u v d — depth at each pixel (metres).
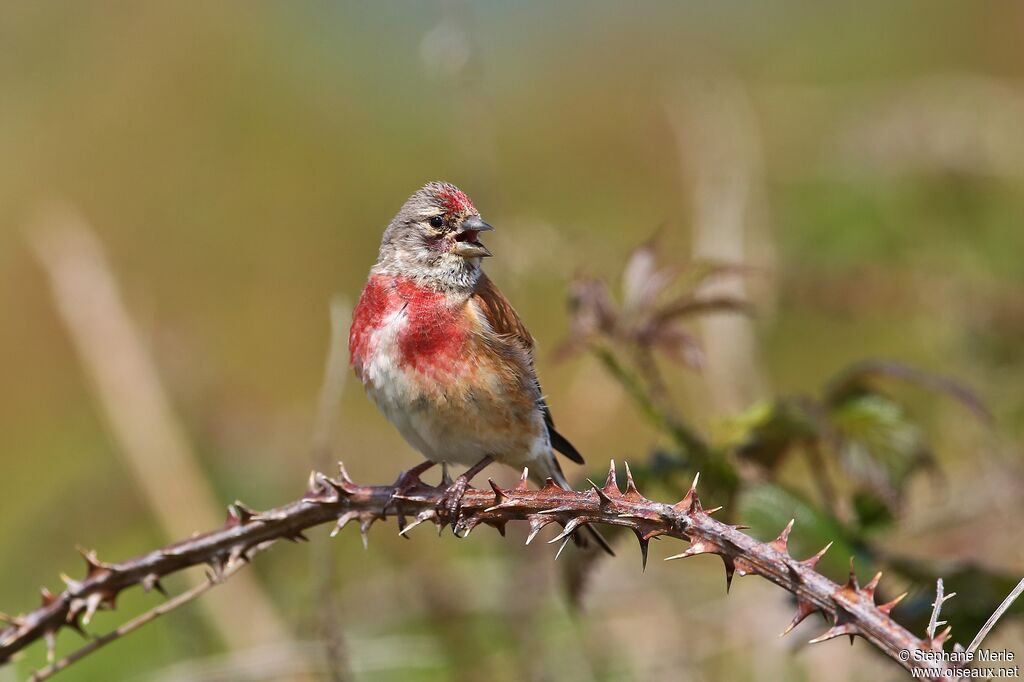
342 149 18.91
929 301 11.40
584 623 8.57
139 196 18.20
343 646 7.15
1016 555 8.78
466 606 8.89
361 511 5.09
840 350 13.21
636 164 17.92
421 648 8.43
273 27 20.09
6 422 15.59
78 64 19.78
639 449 12.56
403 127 19.27
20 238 17.17
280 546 9.98
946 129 12.51
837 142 13.80
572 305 6.29
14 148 18.84
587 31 20.33
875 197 12.80
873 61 18.55
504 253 9.91
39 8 20.00
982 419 6.00
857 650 7.68
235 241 17.97
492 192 9.87
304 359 16.81
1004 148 12.32
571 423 11.39
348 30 20.44
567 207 17.52
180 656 8.98
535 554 8.70
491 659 8.42
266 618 8.88
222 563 5.08
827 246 12.80
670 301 6.18
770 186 13.62
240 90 19.33
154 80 19.41
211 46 19.72
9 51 19.73
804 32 19.38
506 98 19.47
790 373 13.16
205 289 17.56
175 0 20.17
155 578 5.04
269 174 18.55
